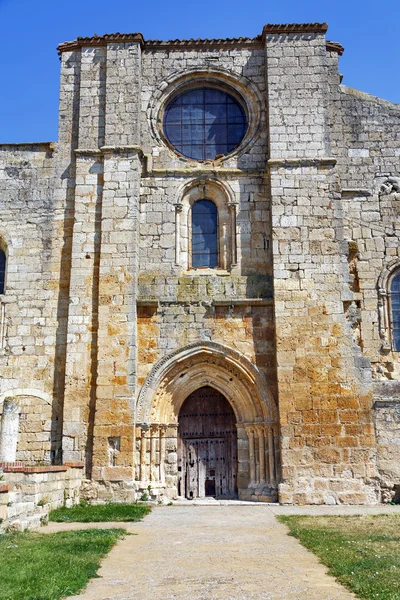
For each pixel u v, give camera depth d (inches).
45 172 938.1
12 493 601.6
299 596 327.0
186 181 925.8
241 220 912.3
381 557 416.8
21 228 920.3
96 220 896.9
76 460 819.4
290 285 859.4
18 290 900.0
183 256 910.4
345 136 950.4
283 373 831.1
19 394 867.4
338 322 847.1
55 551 436.8
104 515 661.9
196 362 868.6
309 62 939.3
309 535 513.7
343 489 797.2
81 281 875.4
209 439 890.7
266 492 816.9
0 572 367.2
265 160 935.0
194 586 349.7
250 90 959.6
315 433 813.9
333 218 883.4
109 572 388.8
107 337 847.1
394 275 920.9
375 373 883.4
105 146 911.0
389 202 933.8
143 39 967.0
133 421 820.6
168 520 637.9
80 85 952.9
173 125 969.5
